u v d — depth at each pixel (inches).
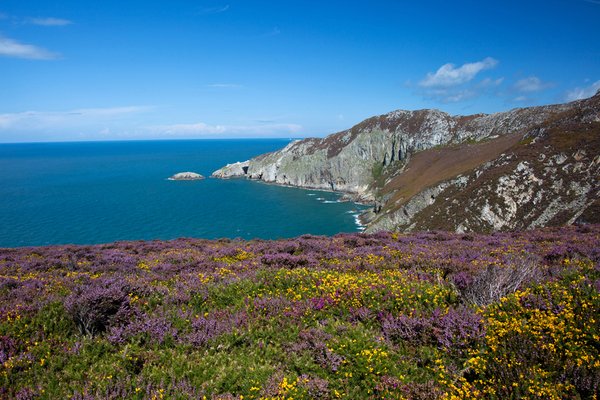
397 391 244.8
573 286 343.0
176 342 316.8
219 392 250.7
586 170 2906.0
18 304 366.6
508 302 328.5
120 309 347.3
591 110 3592.5
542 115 6904.5
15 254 848.3
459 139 7598.4
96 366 276.5
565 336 262.2
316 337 304.8
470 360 250.7
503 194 3176.7
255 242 970.1
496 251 652.1
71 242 3211.1
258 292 426.0
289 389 241.8
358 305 363.6
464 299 371.6
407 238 859.4
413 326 310.8
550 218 2787.9
